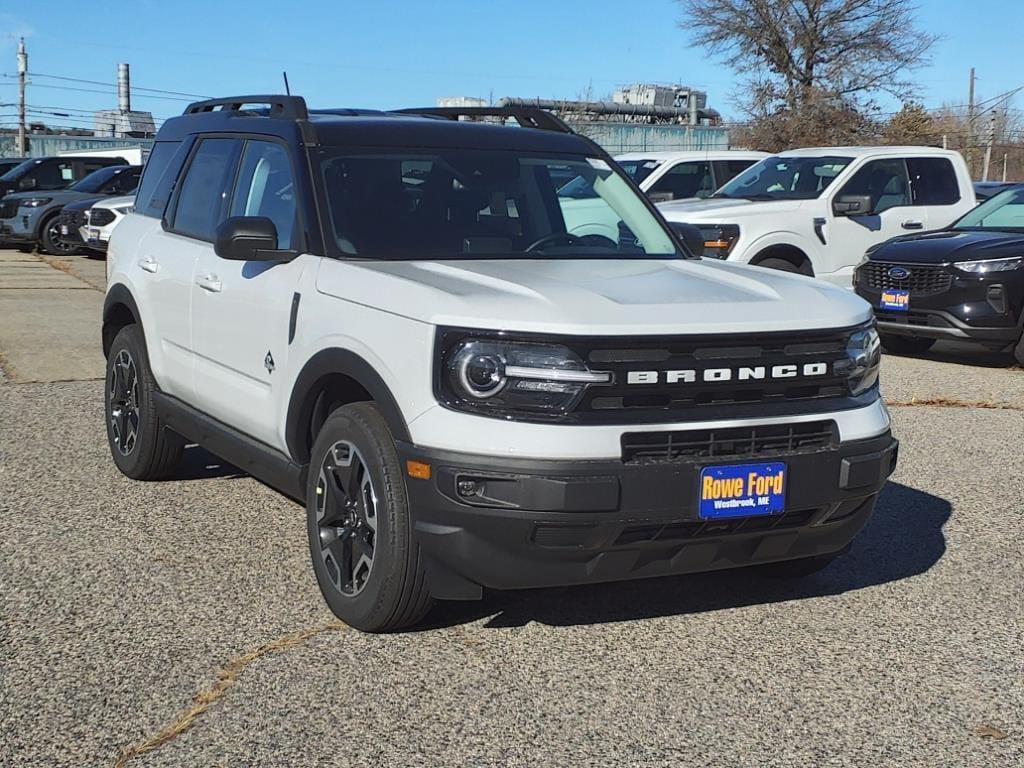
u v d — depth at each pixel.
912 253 10.58
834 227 12.19
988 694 3.83
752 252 11.75
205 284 5.29
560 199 5.23
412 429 3.83
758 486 3.87
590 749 3.40
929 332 10.42
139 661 3.95
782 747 3.44
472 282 4.09
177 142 6.32
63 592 4.58
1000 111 55.69
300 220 4.74
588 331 3.69
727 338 3.88
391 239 4.68
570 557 3.77
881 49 40.84
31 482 6.18
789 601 4.65
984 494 6.26
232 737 3.43
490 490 3.67
